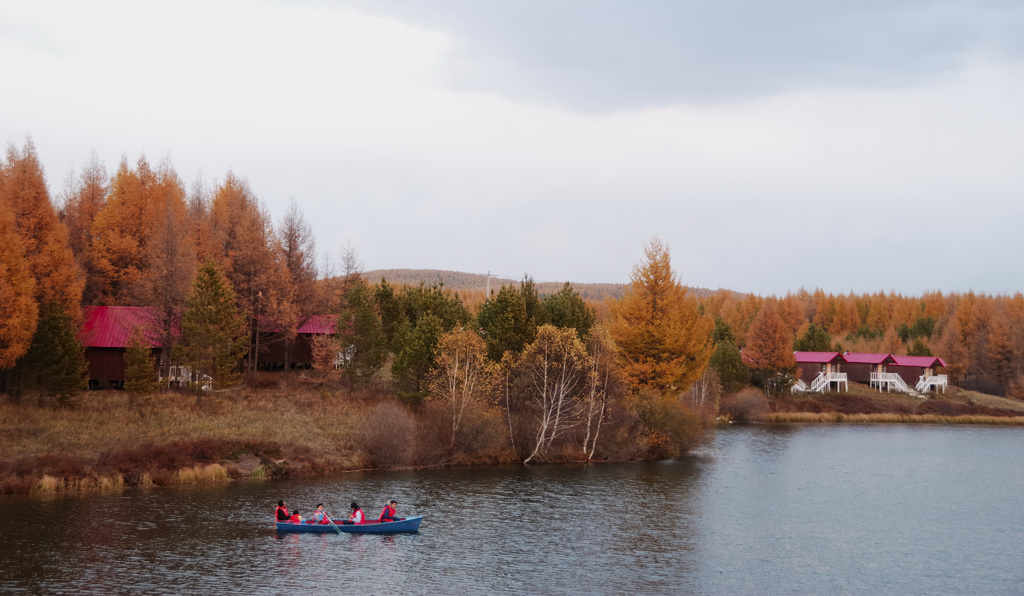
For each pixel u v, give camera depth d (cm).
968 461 6353
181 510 3762
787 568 3188
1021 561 3350
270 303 6212
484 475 5162
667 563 3212
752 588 2912
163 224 6269
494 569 3052
